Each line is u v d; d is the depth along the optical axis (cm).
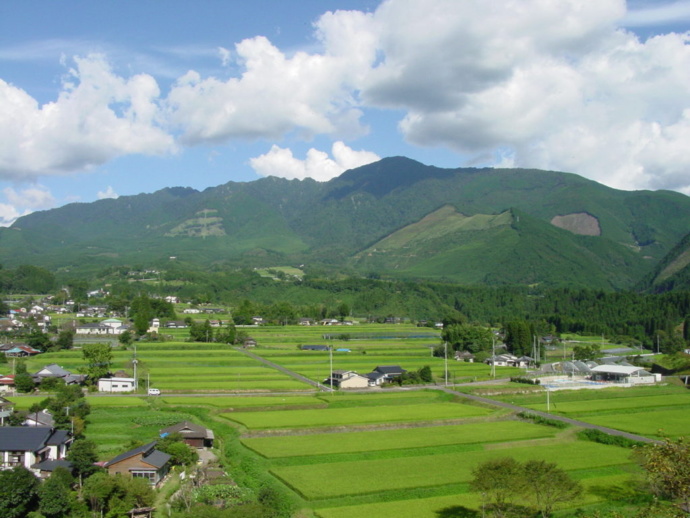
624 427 9962
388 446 8500
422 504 6306
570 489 5897
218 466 7825
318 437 9075
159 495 6800
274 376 14912
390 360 18250
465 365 18000
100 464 7388
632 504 6341
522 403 12262
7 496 5822
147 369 15375
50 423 8588
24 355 16625
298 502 6322
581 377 16462
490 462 6238
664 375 17038
